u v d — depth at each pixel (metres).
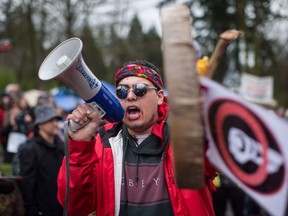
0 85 22.75
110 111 2.07
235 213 6.67
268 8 13.90
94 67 22.03
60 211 4.40
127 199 2.21
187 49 1.42
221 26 14.77
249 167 1.37
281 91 30.33
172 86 1.40
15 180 4.02
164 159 2.20
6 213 3.77
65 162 2.14
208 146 1.46
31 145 4.37
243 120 1.38
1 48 12.22
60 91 11.62
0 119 8.40
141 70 2.26
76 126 2.05
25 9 14.31
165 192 2.17
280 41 17.44
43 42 16.11
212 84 1.42
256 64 14.14
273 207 1.34
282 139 1.32
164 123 2.28
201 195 2.16
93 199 2.25
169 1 13.10
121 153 2.29
